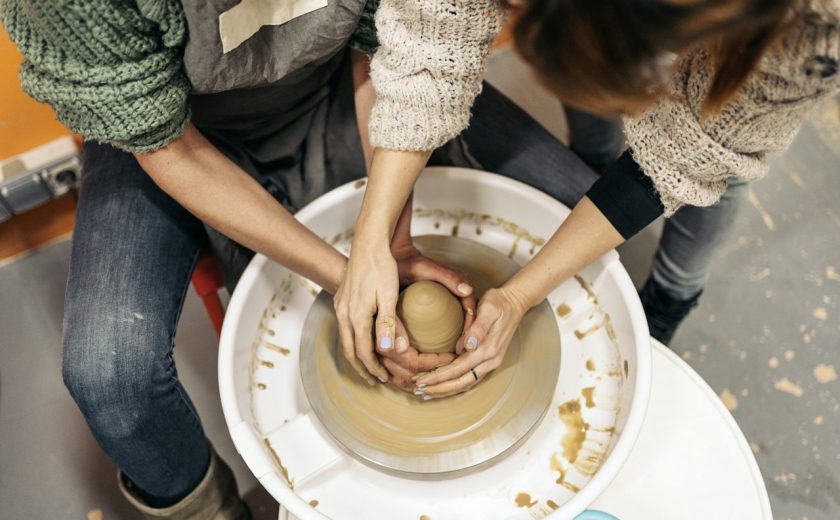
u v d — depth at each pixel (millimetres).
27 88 882
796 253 1871
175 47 907
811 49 686
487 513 1037
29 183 1706
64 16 779
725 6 559
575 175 1316
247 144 1297
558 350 1097
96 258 1126
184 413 1183
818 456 1585
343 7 984
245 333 1143
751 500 1064
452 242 1235
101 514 1578
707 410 1137
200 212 1032
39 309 1862
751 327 1769
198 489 1257
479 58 965
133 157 1206
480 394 1063
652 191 991
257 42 970
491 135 1335
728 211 1333
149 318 1105
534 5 588
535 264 1062
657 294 1628
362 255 1010
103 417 1073
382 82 1001
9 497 1604
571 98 655
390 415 1057
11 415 1708
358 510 1048
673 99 810
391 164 1037
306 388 1085
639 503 1072
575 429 1098
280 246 1060
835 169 2004
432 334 975
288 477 1041
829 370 1696
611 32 566
